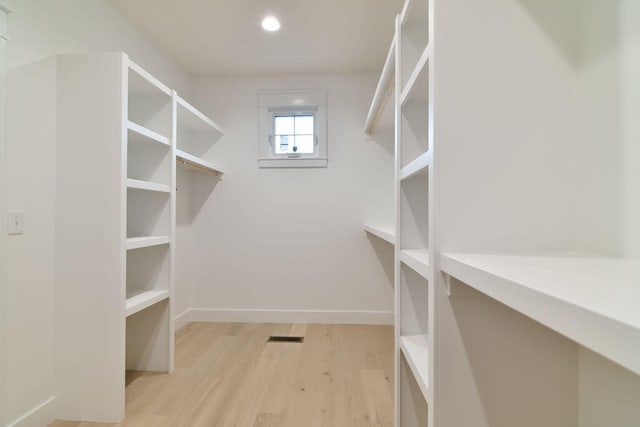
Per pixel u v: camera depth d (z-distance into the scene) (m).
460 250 0.82
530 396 0.80
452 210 0.83
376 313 3.20
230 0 2.11
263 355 2.45
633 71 0.67
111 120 1.68
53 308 1.67
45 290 1.63
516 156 0.82
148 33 2.50
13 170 1.48
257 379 2.08
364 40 2.61
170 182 2.19
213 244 3.27
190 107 2.52
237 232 3.28
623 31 0.69
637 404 0.64
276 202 3.26
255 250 3.27
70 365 1.67
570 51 0.82
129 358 2.21
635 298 0.39
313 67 3.10
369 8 2.19
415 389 1.33
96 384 1.66
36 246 1.59
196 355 2.46
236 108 3.28
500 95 0.83
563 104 0.82
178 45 2.68
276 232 3.26
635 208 0.67
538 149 0.82
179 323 3.05
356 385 2.00
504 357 0.80
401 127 1.32
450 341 0.81
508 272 0.55
